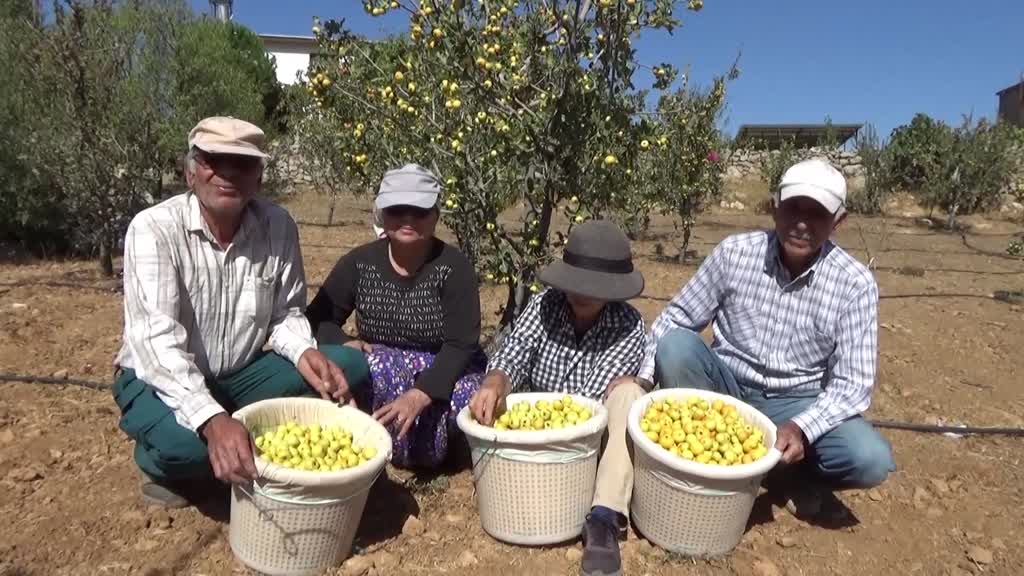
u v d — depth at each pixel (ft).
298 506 8.09
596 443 9.17
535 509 9.08
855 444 9.53
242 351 9.84
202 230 9.04
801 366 10.31
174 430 8.86
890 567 9.52
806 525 10.37
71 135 24.53
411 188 10.05
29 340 17.26
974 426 14.12
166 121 32.45
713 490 8.63
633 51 11.69
